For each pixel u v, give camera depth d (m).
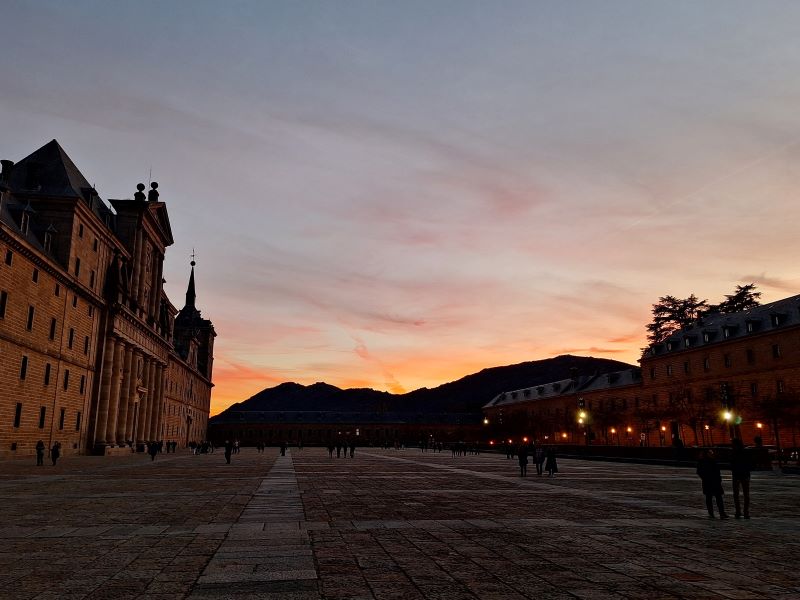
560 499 18.44
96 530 11.71
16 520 13.07
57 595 6.97
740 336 76.75
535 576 8.07
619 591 7.32
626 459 50.91
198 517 13.63
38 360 47.91
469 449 90.38
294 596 6.96
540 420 131.00
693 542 10.73
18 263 44.34
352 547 10.05
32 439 47.09
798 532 11.96
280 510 15.06
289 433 162.25
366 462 48.09
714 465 14.20
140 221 71.12
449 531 11.82
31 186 55.09
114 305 62.28
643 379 99.12
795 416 62.19
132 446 69.75
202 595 6.98
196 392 123.88
